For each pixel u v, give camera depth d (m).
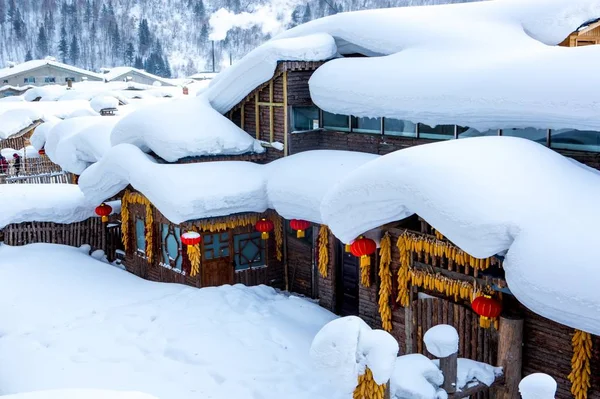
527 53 12.89
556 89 11.61
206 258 17.09
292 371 12.29
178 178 16.14
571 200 9.86
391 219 11.26
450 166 10.26
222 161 17.36
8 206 20.72
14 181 29.31
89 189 18.86
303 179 15.58
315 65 17.00
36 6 158.25
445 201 10.01
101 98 37.53
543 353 10.92
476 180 10.00
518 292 9.46
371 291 14.20
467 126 13.41
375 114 15.10
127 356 13.07
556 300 8.98
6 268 18.75
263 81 17.36
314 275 17.38
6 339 14.30
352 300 15.97
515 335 10.86
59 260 19.66
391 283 13.07
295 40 16.55
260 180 16.67
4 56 145.50
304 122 17.61
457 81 13.35
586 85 11.23
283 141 17.47
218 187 16.17
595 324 8.74
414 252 12.43
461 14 15.30
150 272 19.14
